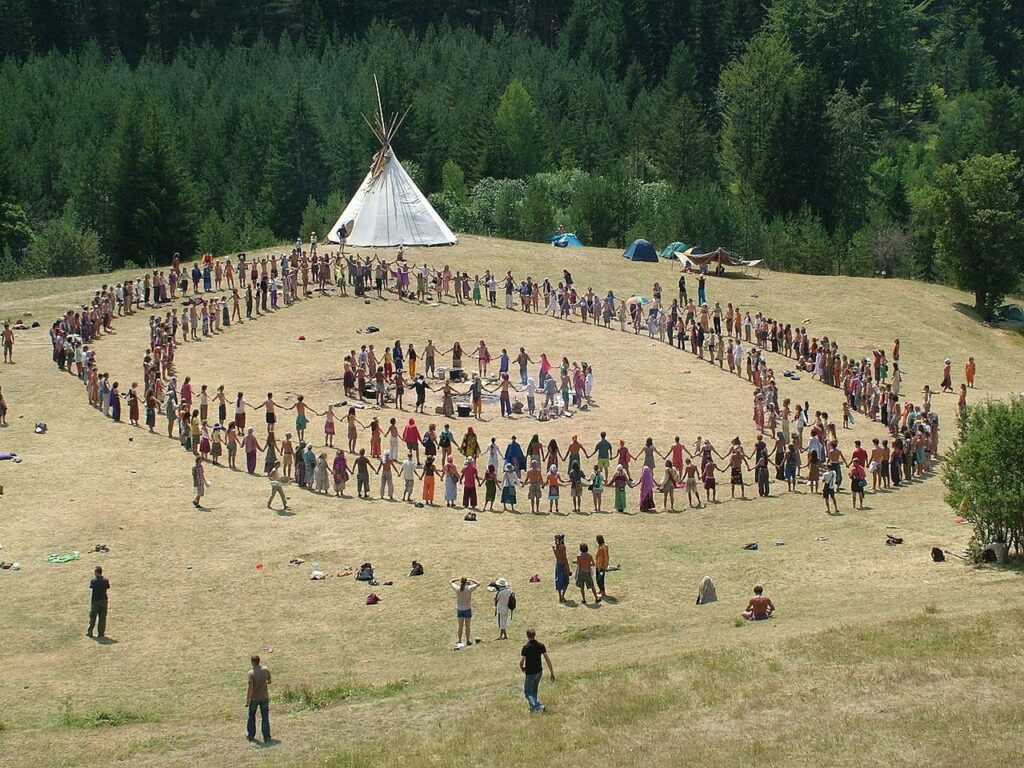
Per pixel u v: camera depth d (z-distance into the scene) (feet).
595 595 120.16
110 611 117.29
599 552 119.85
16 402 178.70
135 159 368.68
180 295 238.89
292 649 109.40
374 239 283.18
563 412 187.11
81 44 636.89
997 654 92.17
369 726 89.35
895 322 254.68
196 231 378.94
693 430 181.37
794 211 394.11
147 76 537.24
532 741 83.41
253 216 414.82
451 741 84.28
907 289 284.82
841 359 209.36
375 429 161.68
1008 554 123.75
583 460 169.48
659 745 81.51
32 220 397.39
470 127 465.88
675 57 545.44
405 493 153.07
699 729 83.76
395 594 122.11
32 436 165.89
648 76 601.21
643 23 614.34
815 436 163.63
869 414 193.98
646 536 141.38
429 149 445.37
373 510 147.64
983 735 79.46
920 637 96.99
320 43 627.87
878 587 117.70
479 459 168.14
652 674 94.43
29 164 422.41
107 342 207.82
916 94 582.35
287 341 214.69
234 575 126.31
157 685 101.76
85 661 106.73
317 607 118.93
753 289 272.92
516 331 227.61
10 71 526.98
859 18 540.52
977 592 111.04
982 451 122.93
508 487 150.61
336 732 88.74
